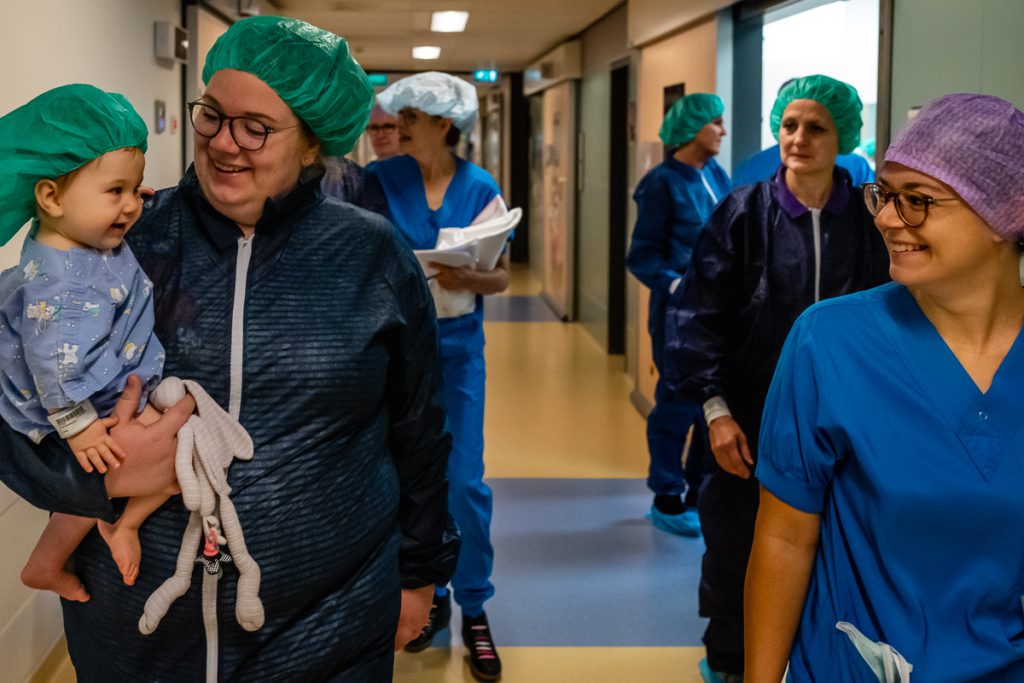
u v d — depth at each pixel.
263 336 1.46
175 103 5.11
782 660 1.52
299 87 1.46
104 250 1.40
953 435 1.35
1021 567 1.33
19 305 1.34
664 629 3.43
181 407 1.42
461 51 11.73
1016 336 1.36
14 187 1.33
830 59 5.18
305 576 1.48
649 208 4.33
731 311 2.67
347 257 1.55
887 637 1.38
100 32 3.73
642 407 6.38
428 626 3.27
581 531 4.35
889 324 1.41
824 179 2.59
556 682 3.08
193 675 1.48
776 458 1.49
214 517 1.42
